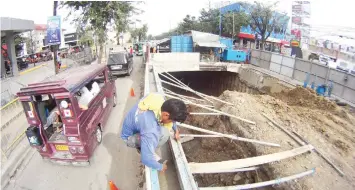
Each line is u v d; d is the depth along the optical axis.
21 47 21.19
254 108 8.55
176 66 18.28
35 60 20.97
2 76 13.80
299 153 5.63
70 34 31.27
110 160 5.84
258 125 7.22
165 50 26.91
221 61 22.53
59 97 4.59
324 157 5.75
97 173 5.35
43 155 5.41
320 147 6.21
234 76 19.86
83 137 5.04
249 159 4.83
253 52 20.92
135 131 3.16
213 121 9.15
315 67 13.21
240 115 8.02
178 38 25.66
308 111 8.98
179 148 4.07
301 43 26.98
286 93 12.29
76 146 5.04
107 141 6.71
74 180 5.12
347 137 7.15
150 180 3.33
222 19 30.41
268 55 18.33
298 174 4.83
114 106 9.57
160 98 3.02
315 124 7.65
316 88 12.40
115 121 8.09
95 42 22.42
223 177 6.68
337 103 10.55
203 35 25.17
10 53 14.62
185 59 19.84
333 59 20.47
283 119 7.77
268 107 8.83
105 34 16.53
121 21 15.62
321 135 6.98
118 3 15.29
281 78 15.01
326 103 9.80
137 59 27.02
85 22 15.66
